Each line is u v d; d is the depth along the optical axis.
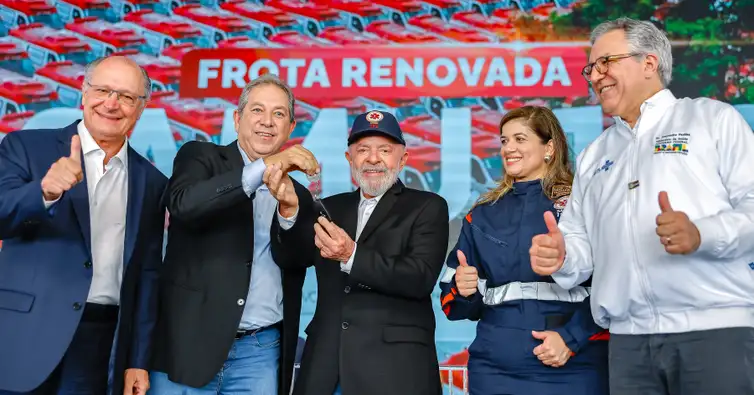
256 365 2.36
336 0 4.40
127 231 2.33
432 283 2.22
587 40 4.22
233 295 2.28
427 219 2.33
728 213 1.73
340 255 2.14
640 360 1.90
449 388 3.84
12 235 2.13
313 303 3.95
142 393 2.34
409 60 4.30
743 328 1.75
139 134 4.25
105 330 2.35
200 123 4.27
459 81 4.25
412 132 4.21
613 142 2.12
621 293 1.92
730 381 1.72
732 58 4.05
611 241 1.97
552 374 2.11
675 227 1.66
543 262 1.97
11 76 4.31
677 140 1.90
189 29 4.38
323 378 2.19
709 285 1.78
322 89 4.30
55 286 2.16
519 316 2.16
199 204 2.15
